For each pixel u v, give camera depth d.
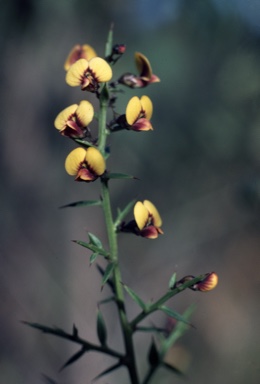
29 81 0.45
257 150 0.45
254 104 0.45
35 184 0.47
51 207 0.47
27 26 0.42
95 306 0.46
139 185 0.51
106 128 0.26
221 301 0.52
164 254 0.52
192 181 0.50
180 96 0.47
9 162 0.46
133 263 0.51
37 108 0.46
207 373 0.47
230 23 0.43
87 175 0.26
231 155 0.46
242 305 0.51
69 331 0.45
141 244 0.52
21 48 0.44
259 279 0.52
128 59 0.48
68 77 0.26
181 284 0.26
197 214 0.51
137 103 0.26
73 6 0.43
